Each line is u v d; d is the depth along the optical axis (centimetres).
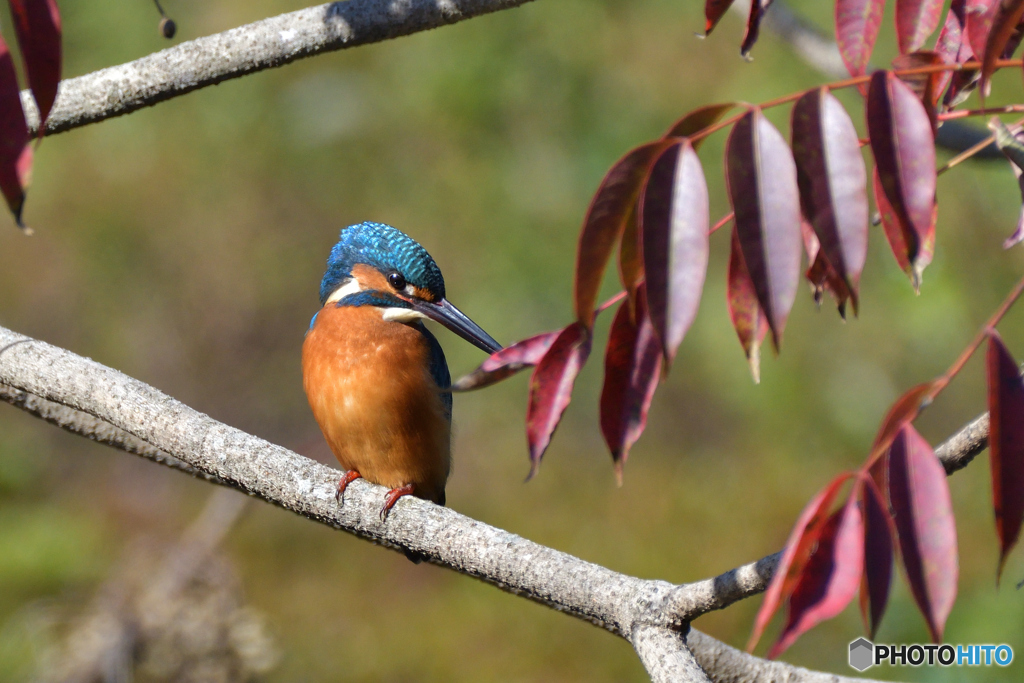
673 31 1344
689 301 226
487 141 1384
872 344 1301
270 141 1524
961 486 1279
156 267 1711
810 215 229
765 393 1316
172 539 1421
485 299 1374
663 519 1403
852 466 1330
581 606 371
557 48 1326
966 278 1191
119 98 485
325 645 1288
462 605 1348
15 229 1683
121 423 449
